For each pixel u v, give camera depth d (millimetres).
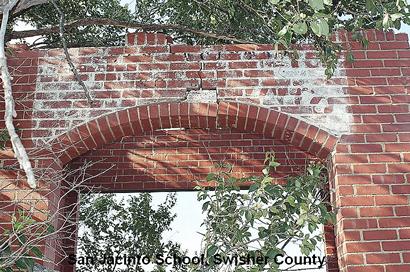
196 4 7578
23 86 5410
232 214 5652
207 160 7406
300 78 5375
